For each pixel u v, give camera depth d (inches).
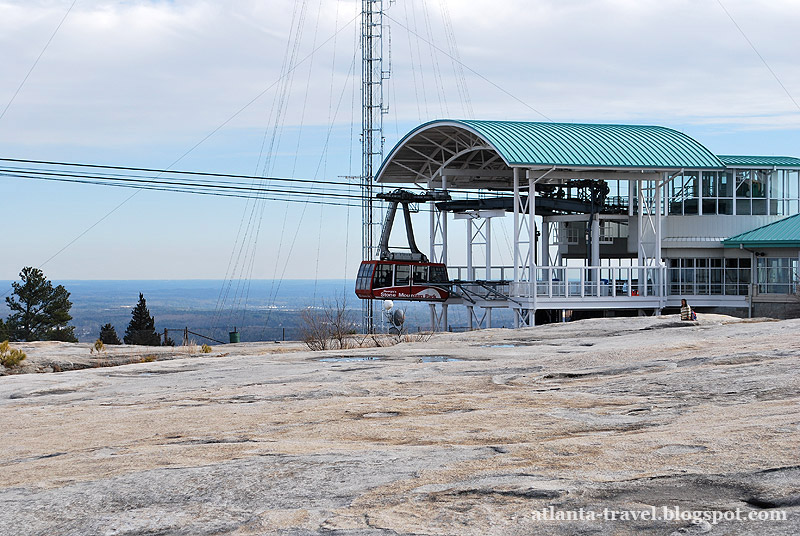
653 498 223.0
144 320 3467.0
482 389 548.7
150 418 478.0
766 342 661.3
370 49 3002.0
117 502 253.8
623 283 2637.8
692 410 380.5
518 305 2298.2
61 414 534.6
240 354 1159.6
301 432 383.2
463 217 2623.0
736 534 191.6
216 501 247.8
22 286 3641.7
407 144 2758.4
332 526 215.8
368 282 2471.7
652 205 2517.2
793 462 245.1
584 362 666.2
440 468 270.1
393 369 693.3
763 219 2445.9
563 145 2279.8
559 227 2866.6
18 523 238.2
